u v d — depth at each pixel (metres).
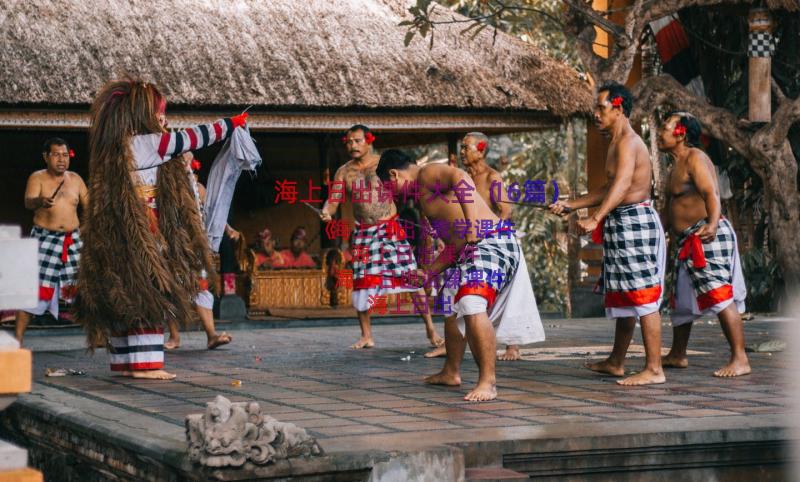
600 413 5.12
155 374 6.81
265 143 15.91
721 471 4.61
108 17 12.55
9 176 14.52
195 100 11.82
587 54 12.09
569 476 4.42
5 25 11.93
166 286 6.66
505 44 14.09
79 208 10.88
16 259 2.55
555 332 10.48
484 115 13.16
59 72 11.58
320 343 9.76
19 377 2.55
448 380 6.30
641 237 6.33
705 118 12.16
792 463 4.69
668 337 9.65
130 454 4.45
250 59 12.60
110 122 6.64
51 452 5.52
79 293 6.80
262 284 13.66
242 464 3.76
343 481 3.95
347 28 13.57
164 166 6.89
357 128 8.84
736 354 6.71
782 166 11.88
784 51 12.66
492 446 4.30
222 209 7.20
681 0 11.70
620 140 6.38
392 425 4.79
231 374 7.08
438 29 14.11
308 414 5.16
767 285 13.01
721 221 6.85
